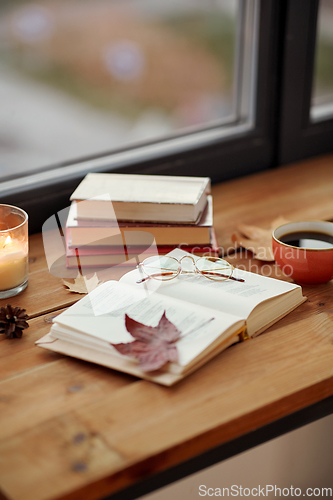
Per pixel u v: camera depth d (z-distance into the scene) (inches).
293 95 59.4
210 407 39.4
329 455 51.5
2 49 57.3
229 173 59.8
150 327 41.7
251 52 58.0
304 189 57.7
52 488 36.6
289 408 40.2
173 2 78.7
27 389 40.5
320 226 47.3
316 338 42.9
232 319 42.1
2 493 36.5
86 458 37.5
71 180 53.8
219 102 70.6
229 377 40.8
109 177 51.0
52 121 62.3
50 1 64.2
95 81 76.4
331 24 63.8
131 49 79.5
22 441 38.2
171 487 46.4
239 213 54.5
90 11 72.1
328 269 45.4
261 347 42.3
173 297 44.3
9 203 51.8
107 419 39.0
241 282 45.6
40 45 62.4
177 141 58.6
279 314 44.4
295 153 62.0
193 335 41.5
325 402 41.2
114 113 80.4
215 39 71.2
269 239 50.7
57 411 39.4
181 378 40.3
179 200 47.8
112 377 41.0
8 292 46.1
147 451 37.7
